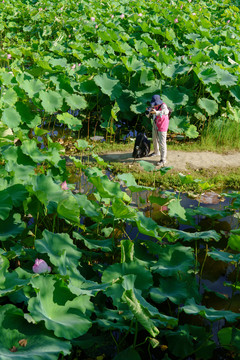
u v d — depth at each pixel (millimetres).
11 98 6586
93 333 3061
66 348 2473
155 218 5094
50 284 2775
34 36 13016
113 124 8031
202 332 3074
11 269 3471
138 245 4023
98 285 3037
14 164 4312
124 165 6609
